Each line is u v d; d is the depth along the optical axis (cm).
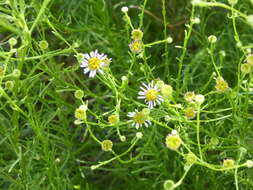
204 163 19
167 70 29
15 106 22
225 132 26
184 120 21
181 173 27
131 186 30
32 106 24
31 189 25
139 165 29
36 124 24
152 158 30
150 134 24
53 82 26
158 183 28
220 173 27
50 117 27
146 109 21
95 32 32
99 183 32
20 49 22
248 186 24
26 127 32
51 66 27
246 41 32
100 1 29
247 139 24
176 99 24
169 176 26
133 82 29
